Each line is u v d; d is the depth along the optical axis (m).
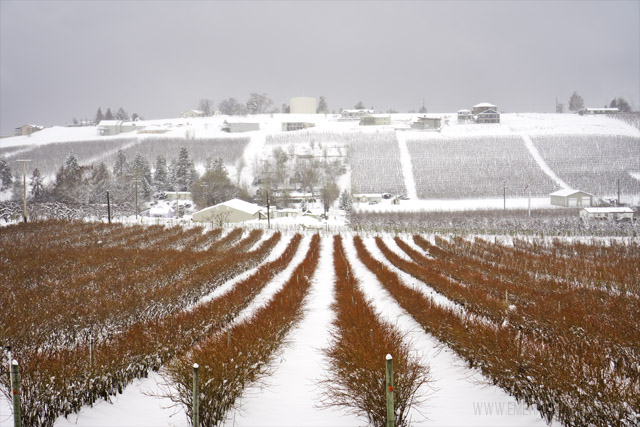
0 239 44.88
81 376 12.42
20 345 15.34
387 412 10.05
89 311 18.72
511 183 115.12
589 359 12.11
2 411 11.69
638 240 56.66
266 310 20.03
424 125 167.50
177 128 190.12
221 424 11.66
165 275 28.98
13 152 168.00
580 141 142.25
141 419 11.95
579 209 85.00
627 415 10.09
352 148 142.12
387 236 65.50
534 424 11.60
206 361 12.19
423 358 17.44
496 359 13.87
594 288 28.56
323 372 15.72
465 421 11.74
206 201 97.38
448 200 105.06
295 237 60.59
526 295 24.34
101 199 96.19
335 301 26.28
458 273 33.03
